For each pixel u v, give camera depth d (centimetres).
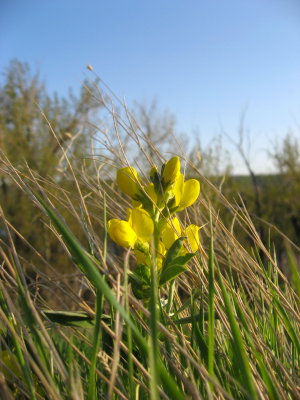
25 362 14
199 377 16
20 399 16
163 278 17
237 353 13
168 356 15
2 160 22
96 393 16
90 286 20
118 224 18
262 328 21
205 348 15
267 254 23
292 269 13
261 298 22
